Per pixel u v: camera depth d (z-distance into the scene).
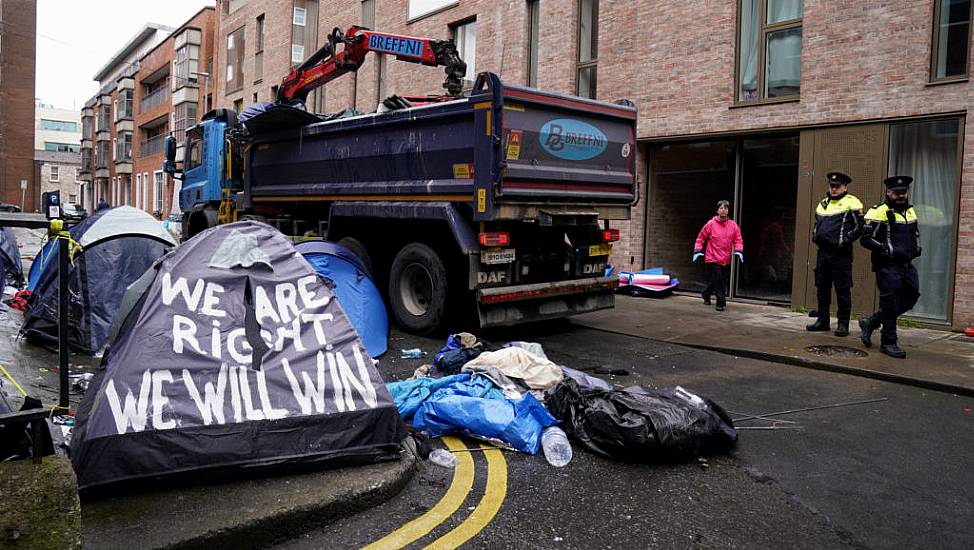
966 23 8.84
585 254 8.62
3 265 10.24
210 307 4.15
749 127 10.88
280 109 8.94
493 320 7.59
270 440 3.85
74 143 107.06
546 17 13.72
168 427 3.66
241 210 11.02
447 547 3.33
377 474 3.94
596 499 3.92
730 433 4.71
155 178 43.16
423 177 7.82
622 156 8.53
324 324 4.43
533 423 4.74
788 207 10.81
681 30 11.66
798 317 9.89
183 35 36.50
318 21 21.33
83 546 3.03
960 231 8.88
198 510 3.41
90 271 7.20
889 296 7.37
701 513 3.77
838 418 5.47
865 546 3.44
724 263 10.43
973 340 8.34
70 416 4.58
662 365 7.15
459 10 15.57
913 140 9.38
